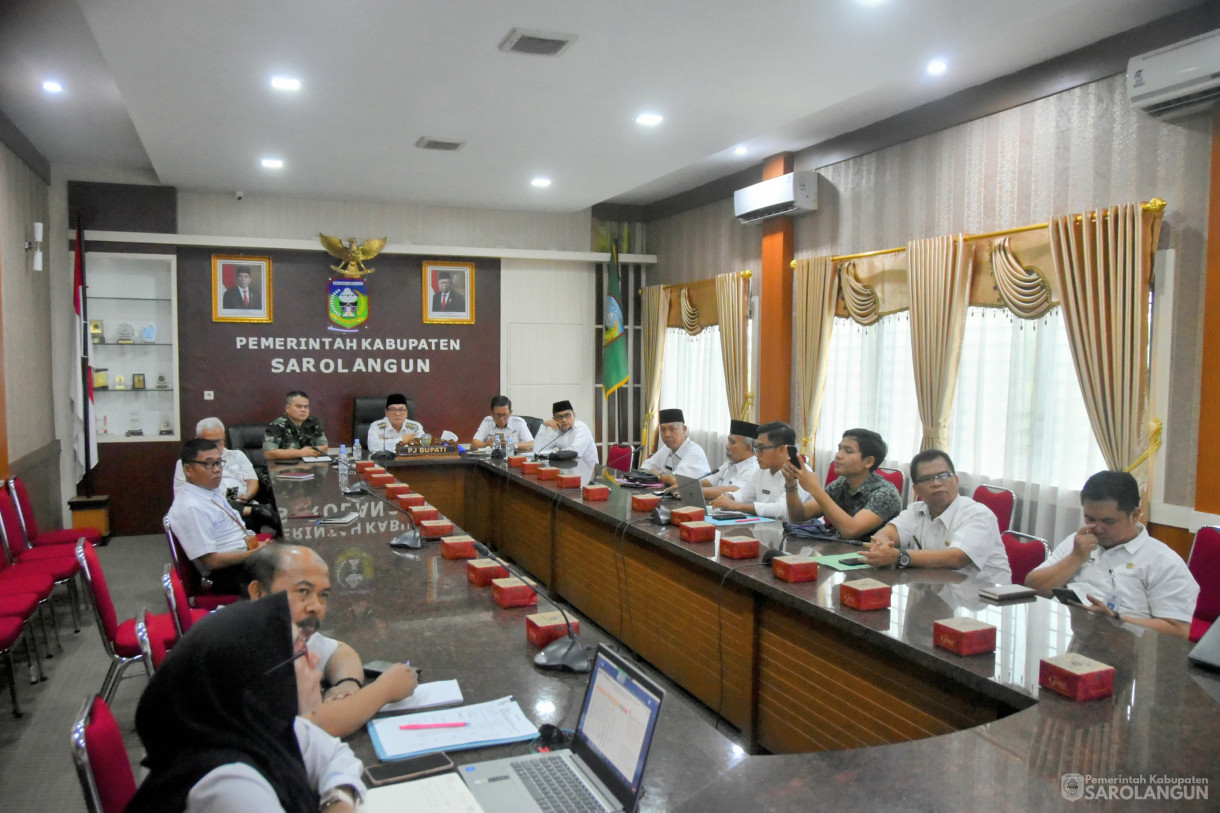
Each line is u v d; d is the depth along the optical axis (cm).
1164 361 377
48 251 639
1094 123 407
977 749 141
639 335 839
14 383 516
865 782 130
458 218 766
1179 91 349
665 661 334
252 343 709
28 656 369
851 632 210
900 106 509
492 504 565
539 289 799
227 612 113
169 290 687
